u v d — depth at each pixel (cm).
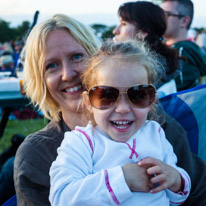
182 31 379
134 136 143
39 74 164
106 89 133
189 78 320
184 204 151
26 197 142
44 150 150
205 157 175
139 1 276
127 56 138
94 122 149
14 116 659
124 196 121
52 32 158
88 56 165
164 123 162
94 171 134
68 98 162
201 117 179
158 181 125
